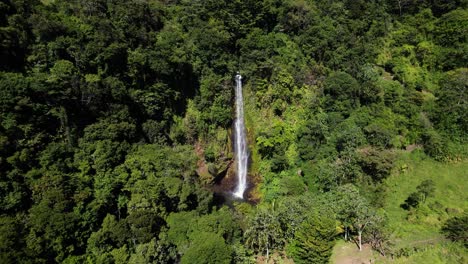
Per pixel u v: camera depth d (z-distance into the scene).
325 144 62.22
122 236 38.81
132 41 53.12
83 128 45.53
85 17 49.97
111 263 37.38
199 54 58.97
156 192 43.91
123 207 43.78
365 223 44.44
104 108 47.62
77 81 44.31
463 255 43.16
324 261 41.56
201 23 60.16
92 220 39.66
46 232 35.22
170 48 55.34
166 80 55.38
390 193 57.75
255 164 62.56
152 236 40.28
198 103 58.59
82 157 43.06
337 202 47.91
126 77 51.34
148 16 57.22
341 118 65.94
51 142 41.78
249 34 65.12
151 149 49.38
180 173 49.31
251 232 44.25
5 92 38.09
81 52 46.59
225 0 63.84
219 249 38.22
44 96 42.00
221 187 59.88
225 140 60.56
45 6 48.31
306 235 42.22
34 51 43.62
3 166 36.44
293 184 56.56
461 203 55.00
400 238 47.50
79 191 40.09
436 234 48.12
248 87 64.38
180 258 40.38
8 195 35.69
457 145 64.75
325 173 55.75
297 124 64.06
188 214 45.59
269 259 43.88
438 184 59.59
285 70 64.62
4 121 38.09
